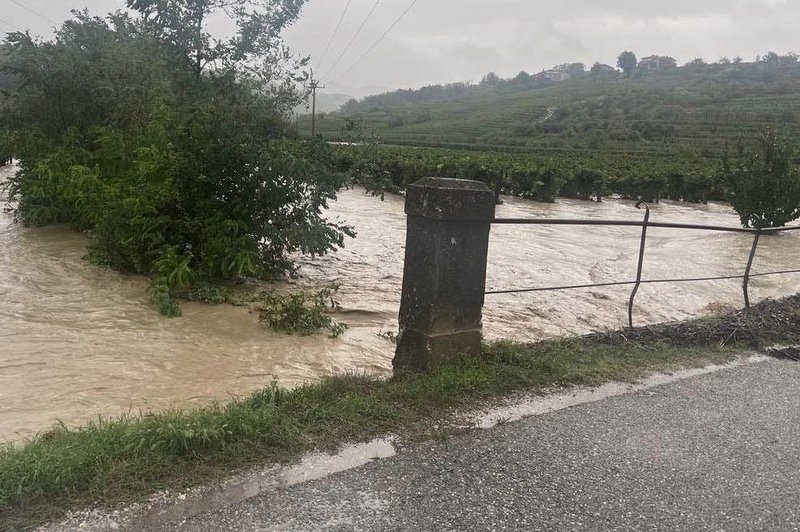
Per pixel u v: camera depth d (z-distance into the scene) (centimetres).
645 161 4881
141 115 1183
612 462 363
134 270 966
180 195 936
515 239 1541
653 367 539
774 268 1295
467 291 500
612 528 299
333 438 370
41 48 1390
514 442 382
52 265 983
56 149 1320
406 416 406
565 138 8244
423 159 2928
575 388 479
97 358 613
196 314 792
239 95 1130
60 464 309
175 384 559
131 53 1362
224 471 326
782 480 354
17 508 284
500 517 302
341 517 294
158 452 332
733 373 536
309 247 995
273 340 711
